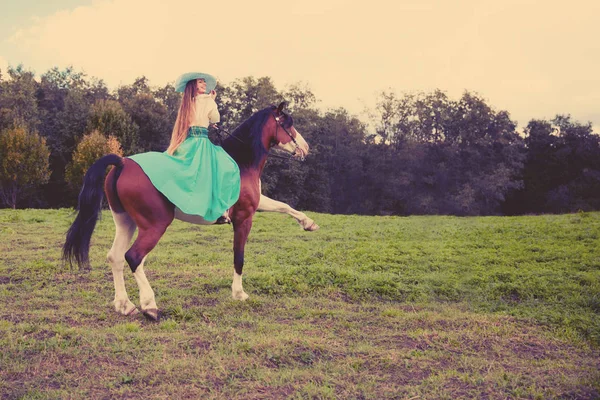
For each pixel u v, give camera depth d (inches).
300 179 1820.9
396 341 227.3
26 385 170.1
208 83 272.1
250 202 277.1
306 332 236.8
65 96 2098.9
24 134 1413.6
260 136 283.9
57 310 266.1
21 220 622.5
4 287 317.1
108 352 200.1
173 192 239.1
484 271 377.1
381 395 168.6
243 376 181.3
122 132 1547.7
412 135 2134.6
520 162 2015.3
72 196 1446.9
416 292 329.1
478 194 1908.2
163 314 259.1
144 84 2206.0
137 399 162.4
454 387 177.3
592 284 337.1
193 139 258.5
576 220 597.3
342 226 617.6
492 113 2015.3
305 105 2064.5
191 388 170.7
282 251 450.0
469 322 262.7
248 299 284.5
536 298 321.7
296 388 171.2
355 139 2117.4
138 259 238.1
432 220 685.3
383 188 2050.9
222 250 463.2
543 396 170.9
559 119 2181.3
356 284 334.6
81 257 235.6
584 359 220.2
